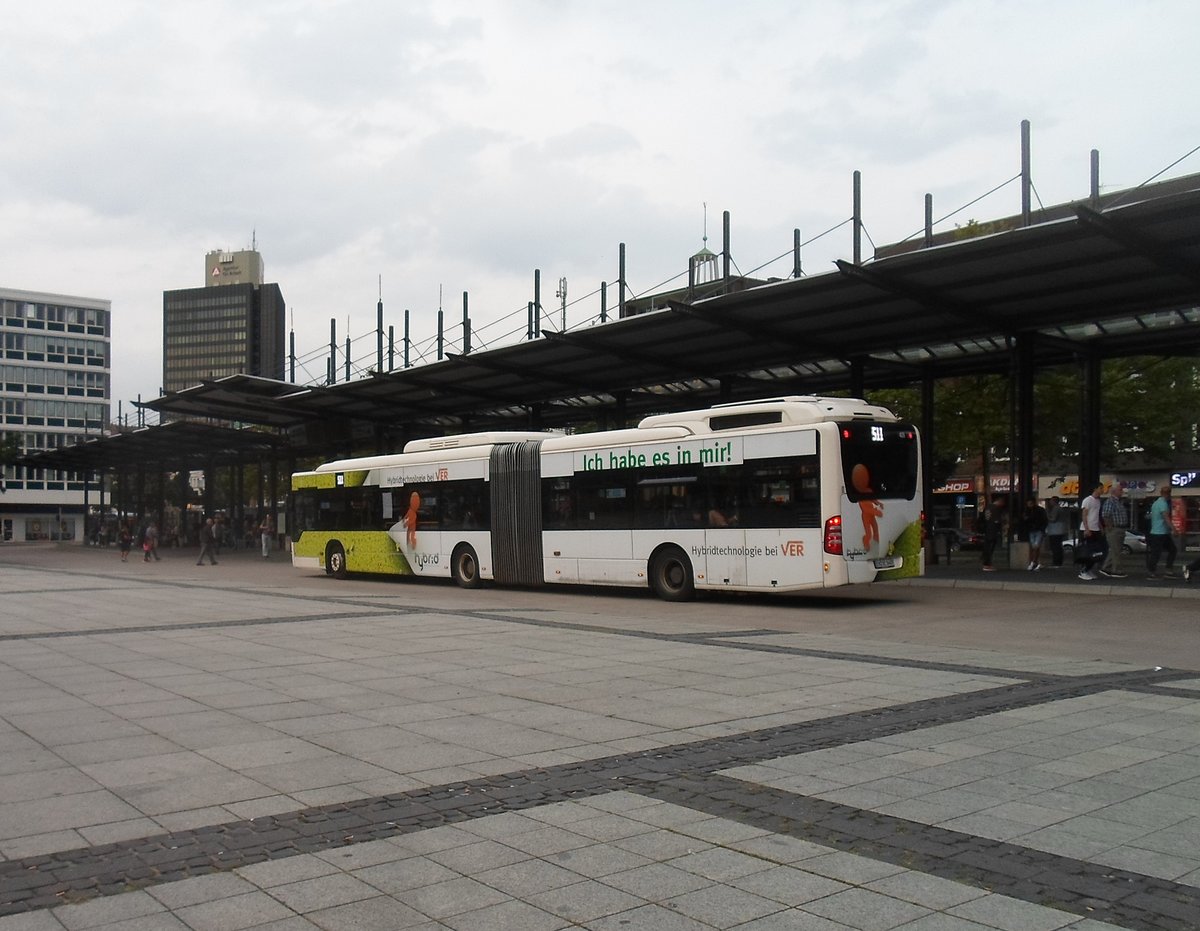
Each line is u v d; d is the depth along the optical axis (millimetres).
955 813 5484
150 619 15969
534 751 6914
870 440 17422
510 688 9320
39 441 97688
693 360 26016
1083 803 5668
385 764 6586
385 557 26188
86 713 8281
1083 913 4148
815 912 4172
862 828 5242
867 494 17219
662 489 19453
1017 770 6367
